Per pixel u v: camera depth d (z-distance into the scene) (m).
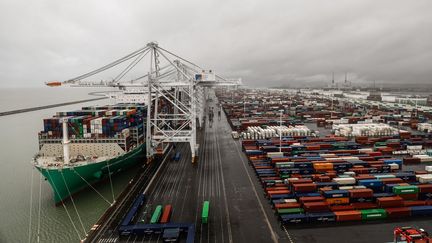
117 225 36.31
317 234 33.56
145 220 36.91
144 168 61.41
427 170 56.12
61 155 54.62
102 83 68.38
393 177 47.62
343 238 32.59
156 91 69.12
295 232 34.06
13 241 34.41
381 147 78.12
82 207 42.66
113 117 57.91
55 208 42.72
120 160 53.69
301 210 37.84
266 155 66.94
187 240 31.70
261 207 40.94
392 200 39.00
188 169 60.00
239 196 44.97
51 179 42.22
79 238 34.62
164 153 75.06
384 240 32.09
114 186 50.81
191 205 41.69
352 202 40.00
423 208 38.25
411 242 27.17
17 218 39.97
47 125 55.66
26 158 76.25
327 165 52.97
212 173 57.00
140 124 69.56
